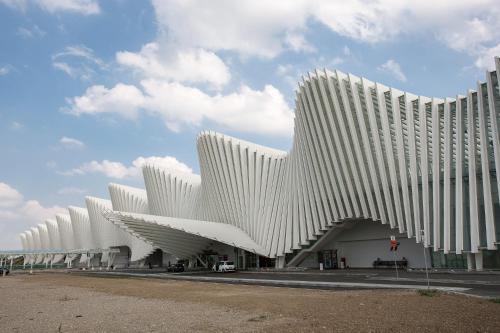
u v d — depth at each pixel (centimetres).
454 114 2858
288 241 4009
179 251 4844
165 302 1548
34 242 12150
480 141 2631
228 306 1348
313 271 3519
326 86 3384
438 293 1442
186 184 5934
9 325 1145
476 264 2588
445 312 1055
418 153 3017
